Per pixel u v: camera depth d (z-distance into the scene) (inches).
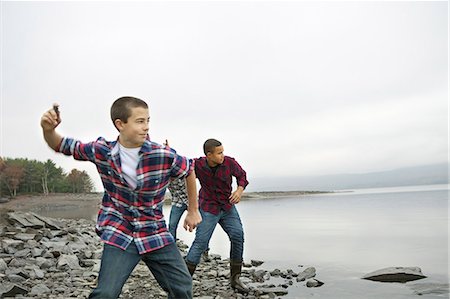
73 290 191.5
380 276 207.9
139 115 107.6
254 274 227.3
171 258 114.7
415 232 355.3
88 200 1971.0
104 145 110.1
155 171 109.7
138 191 108.6
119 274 106.7
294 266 251.0
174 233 292.8
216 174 187.9
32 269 220.8
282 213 703.1
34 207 1585.9
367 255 268.7
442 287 186.1
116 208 111.0
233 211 195.8
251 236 399.2
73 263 246.1
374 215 551.2
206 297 183.0
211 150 183.6
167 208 1026.1
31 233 338.0
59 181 2765.7
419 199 921.5
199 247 184.4
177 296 115.6
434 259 243.3
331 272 227.5
